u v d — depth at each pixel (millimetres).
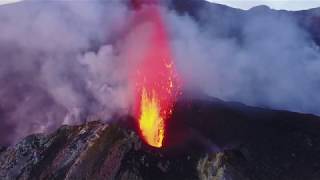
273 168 39625
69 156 40781
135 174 37219
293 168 40062
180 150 39844
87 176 38812
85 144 41031
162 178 37406
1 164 42312
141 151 39219
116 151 39344
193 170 38500
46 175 40062
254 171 38688
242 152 40344
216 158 38844
